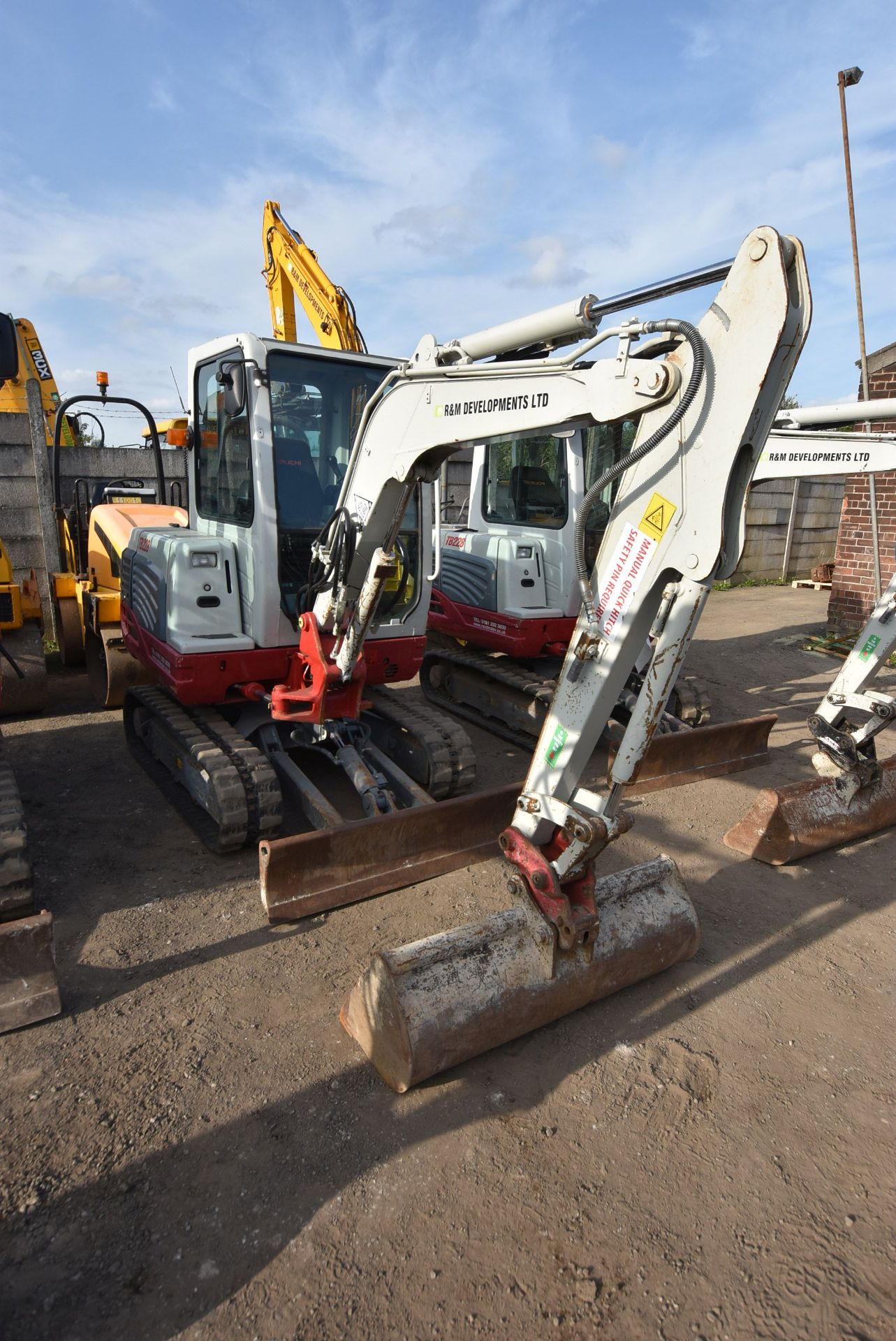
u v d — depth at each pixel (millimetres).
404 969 2775
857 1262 2268
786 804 4484
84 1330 2006
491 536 6496
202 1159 2516
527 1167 2535
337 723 4918
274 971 3441
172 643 4484
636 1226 2348
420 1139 2625
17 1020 3012
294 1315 2064
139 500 8031
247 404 4266
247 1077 2855
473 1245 2270
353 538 3629
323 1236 2283
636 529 2570
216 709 4965
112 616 6504
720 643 10266
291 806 4887
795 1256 2275
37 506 8492
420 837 4133
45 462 8281
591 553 6359
